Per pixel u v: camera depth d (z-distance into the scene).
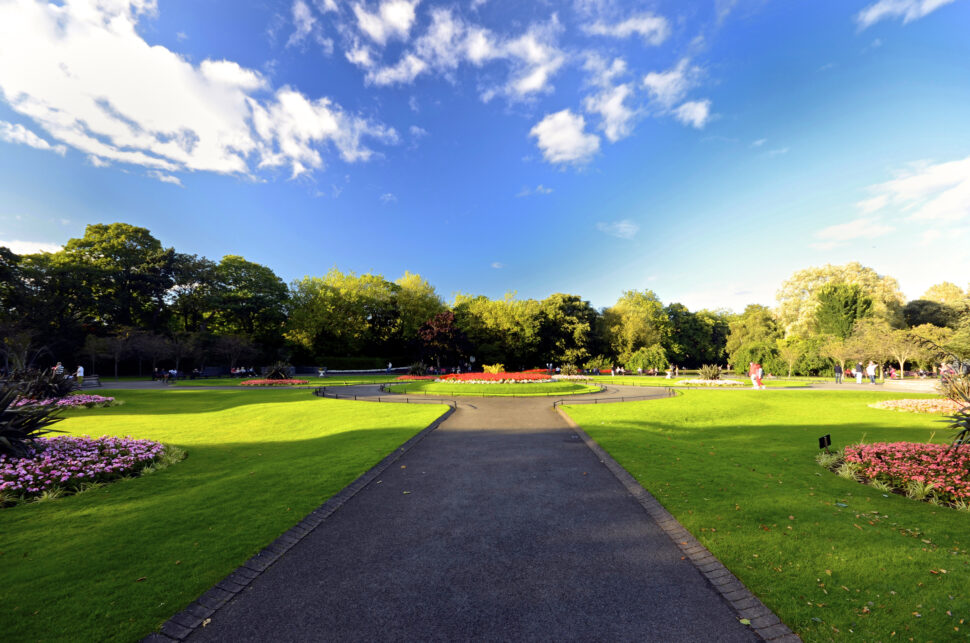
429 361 55.16
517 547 5.70
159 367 56.56
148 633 3.84
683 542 5.71
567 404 21.00
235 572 4.94
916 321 54.50
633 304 71.75
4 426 9.29
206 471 9.55
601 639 3.79
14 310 43.69
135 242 56.19
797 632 3.80
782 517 6.41
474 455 10.89
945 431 13.67
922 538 5.69
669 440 12.53
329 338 61.81
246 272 62.72
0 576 4.77
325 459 10.24
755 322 69.44
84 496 7.72
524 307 61.28
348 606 4.33
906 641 3.59
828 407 19.98
